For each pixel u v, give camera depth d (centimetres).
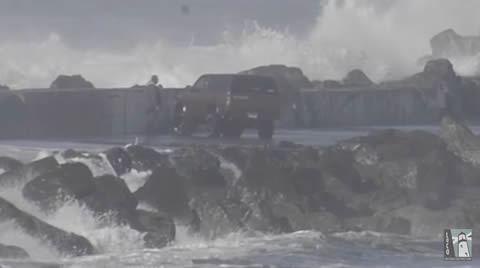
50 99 12438
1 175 6806
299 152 8762
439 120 17512
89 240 6334
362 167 8562
